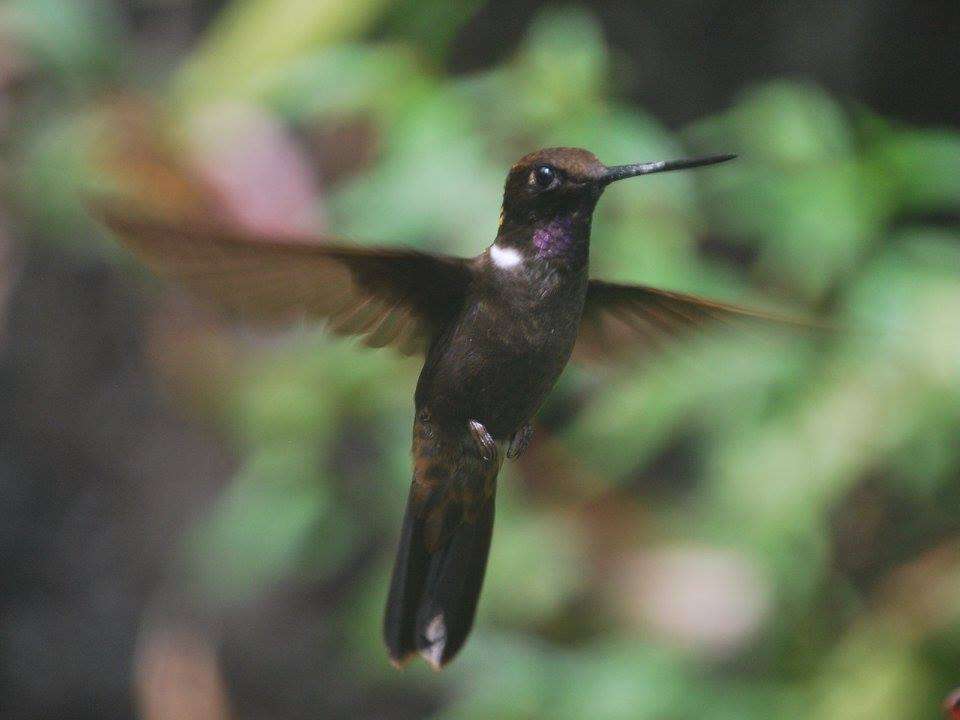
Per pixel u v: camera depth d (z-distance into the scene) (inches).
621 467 125.4
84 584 153.4
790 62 142.5
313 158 126.4
